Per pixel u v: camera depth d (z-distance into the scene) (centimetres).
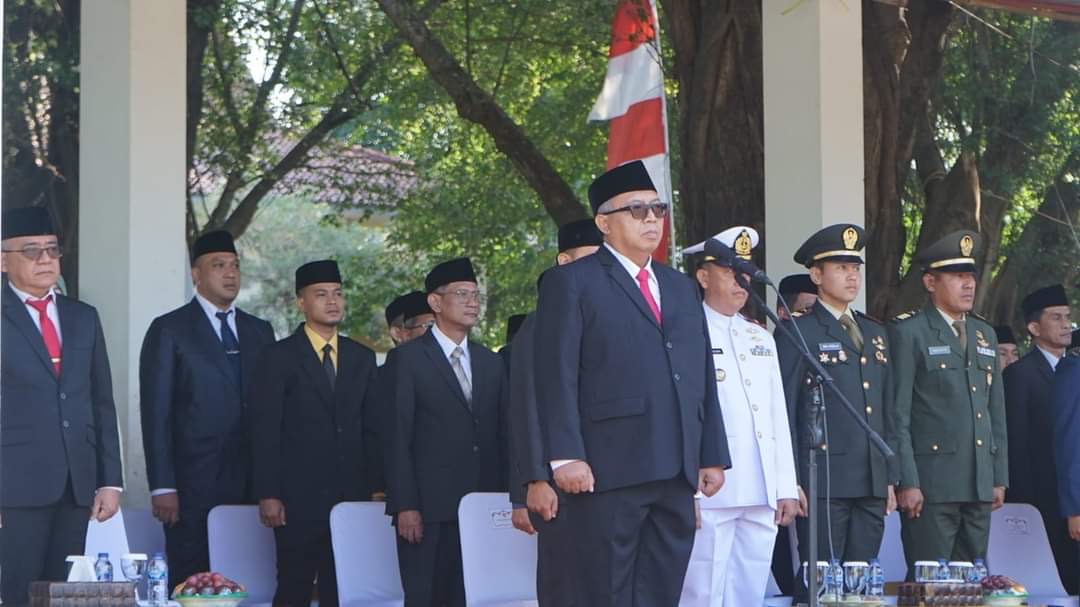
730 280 852
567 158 2056
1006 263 1767
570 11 1892
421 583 948
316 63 1967
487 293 2277
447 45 1970
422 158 2164
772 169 1205
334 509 965
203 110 1908
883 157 1353
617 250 722
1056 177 1730
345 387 1023
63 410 834
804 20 1186
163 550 1001
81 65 1121
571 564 696
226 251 1027
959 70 1694
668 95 1794
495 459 981
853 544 945
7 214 836
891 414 966
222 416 1005
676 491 698
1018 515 1089
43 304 845
